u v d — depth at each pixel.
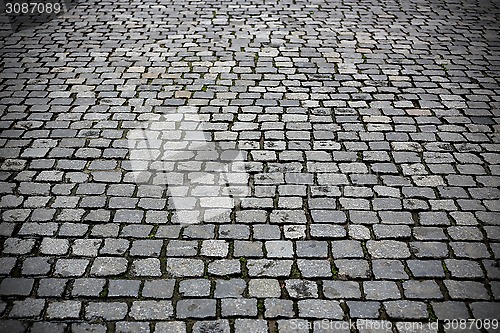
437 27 8.19
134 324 3.00
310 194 4.21
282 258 3.53
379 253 3.59
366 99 5.84
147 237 3.71
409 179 4.43
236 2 9.39
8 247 3.59
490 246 3.66
